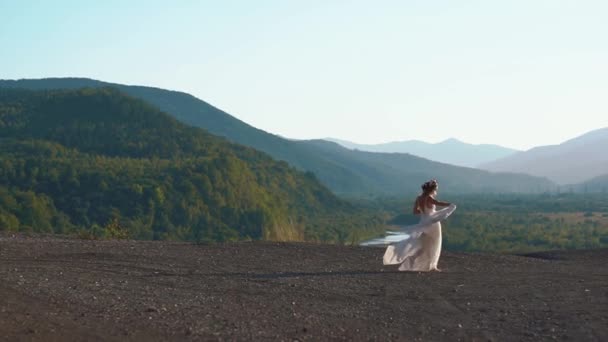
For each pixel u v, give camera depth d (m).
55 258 12.92
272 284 10.86
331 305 9.23
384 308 9.07
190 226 83.31
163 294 9.70
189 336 7.21
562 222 137.00
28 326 7.27
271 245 15.93
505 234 109.31
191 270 12.16
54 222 76.62
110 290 9.80
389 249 12.74
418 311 8.90
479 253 16.27
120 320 7.86
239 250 15.15
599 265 14.22
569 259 15.68
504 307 9.18
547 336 7.54
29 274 10.86
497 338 7.48
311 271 12.45
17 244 14.66
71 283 10.20
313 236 91.38
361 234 118.19
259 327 7.70
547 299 9.78
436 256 12.93
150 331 7.38
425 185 13.02
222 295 9.80
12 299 8.63
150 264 12.67
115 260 12.98
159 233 79.88
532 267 13.70
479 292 10.36
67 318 7.82
